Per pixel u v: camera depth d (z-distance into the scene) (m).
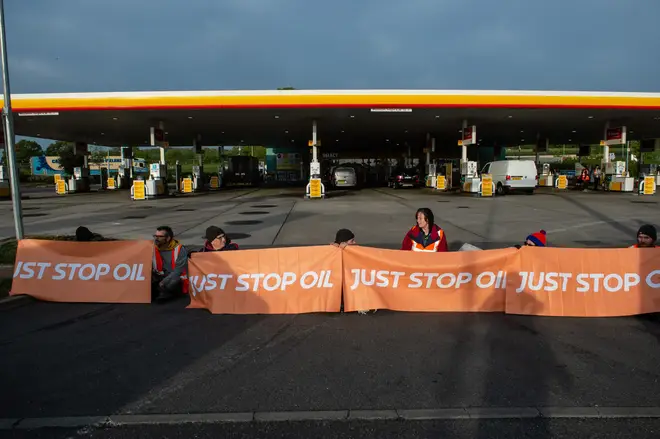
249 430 3.30
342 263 5.92
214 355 4.63
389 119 26.94
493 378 4.07
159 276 6.63
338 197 25.58
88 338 5.13
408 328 5.34
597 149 85.50
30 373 4.26
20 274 6.57
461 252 5.84
